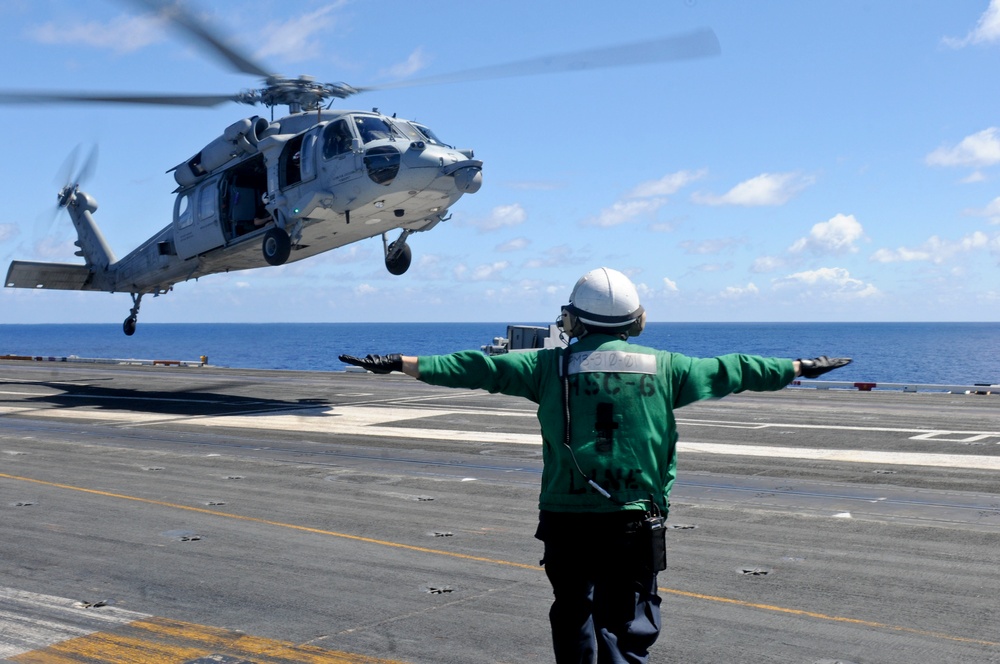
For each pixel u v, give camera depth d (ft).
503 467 42.04
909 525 28.81
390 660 17.15
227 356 435.94
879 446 47.52
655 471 12.03
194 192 81.46
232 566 24.21
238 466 42.37
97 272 104.42
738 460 43.27
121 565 24.30
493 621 19.40
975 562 24.12
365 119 66.95
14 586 22.31
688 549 25.71
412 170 64.75
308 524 29.50
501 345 104.53
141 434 54.70
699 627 18.85
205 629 19.02
